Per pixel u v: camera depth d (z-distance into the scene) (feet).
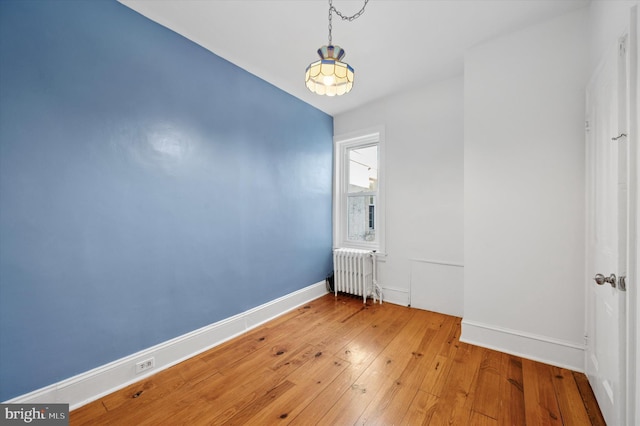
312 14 6.20
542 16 6.30
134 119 5.96
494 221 7.09
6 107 4.45
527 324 6.68
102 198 5.49
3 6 4.41
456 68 8.63
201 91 7.29
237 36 6.95
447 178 9.39
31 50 4.66
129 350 5.88
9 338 4.49
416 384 5.68
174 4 5.83
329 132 12.35
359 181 12.29
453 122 9.25
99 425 4.68
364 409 4.99
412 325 8.61
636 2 3.52
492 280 7.12
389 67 8.54
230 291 8.02
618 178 3.90
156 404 5.19
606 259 4.71
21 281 4.60
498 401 5.13
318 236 11.68
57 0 4.92
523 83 6.72
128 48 5.86
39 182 4.77
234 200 8.15
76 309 5.17
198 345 7.11
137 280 6.01
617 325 3.96
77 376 5.16
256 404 5.16
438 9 6.06
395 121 10.50
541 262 6.52
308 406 5.09
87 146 5.30
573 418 4.69
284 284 9.93
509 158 6.90
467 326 7.46
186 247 6.93
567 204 6.23
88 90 5.30
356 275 11.00
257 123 8.90
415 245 10.10
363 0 5.76
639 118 3.44
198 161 7.21
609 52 4.41
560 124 6.30
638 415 3.38
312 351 7.09
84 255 5.27
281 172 9.82
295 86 9.65
